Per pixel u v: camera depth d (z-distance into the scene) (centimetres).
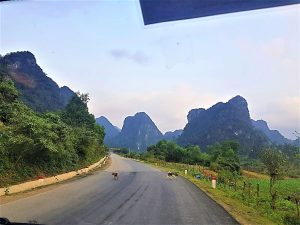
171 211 1335
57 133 2697
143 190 2117
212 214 1327
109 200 1574
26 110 2530
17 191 1767
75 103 6669
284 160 2361
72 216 1122
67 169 3020
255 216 1413
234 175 4938
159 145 10931
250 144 17338
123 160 8538
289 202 2248
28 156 2223
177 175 3847
